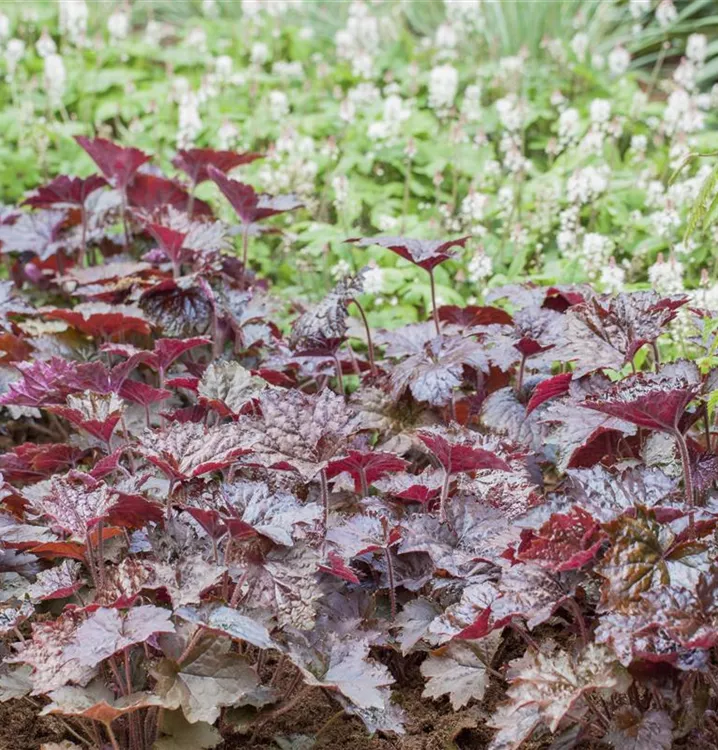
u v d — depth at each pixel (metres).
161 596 1.51
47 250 2.25
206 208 2.39
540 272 2.52
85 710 1.39
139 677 1.49
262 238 2.81
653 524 1.40
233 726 1.53
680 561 1.39
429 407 1.77
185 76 3.92
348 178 3.02
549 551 1.41
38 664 1.43
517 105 2.93
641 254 2.40
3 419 1.99
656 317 1.57
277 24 3.99
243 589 1.49
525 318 1.77
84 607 1.44
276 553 1.48
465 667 1.53
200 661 1.43
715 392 1.52
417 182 3.05
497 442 1.64
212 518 1.47
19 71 3.74
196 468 1.48
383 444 1.75
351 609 1.57
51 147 3.43
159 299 1.97
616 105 3.35
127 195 2.34
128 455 1.76
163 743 1.46
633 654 1.36
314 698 1.58
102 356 1.99
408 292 2.42
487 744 1.53
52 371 1.69
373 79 3.68
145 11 4.69
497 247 2.62
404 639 1.53
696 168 2.85
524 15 3.97
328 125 3.32
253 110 3.51
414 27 4.43
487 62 3.89
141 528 1.60
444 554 1.53
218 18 4.57
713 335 1.71
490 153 3.03
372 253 2.56
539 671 1.40
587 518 1.40
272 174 2.82
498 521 1.56
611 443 1.66
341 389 1.80
